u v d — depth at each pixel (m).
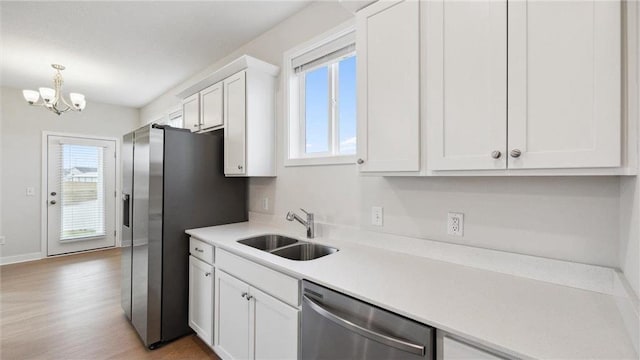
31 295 2.97
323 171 2.03
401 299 1.01
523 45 0.97
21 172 4.17
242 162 2.22
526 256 1.21
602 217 1.06
